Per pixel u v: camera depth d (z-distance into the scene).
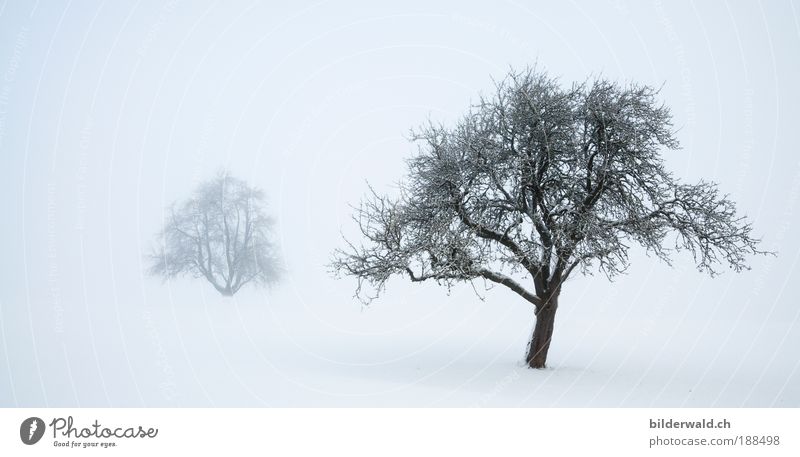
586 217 18.58
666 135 19.41
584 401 15.53
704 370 22.14
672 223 19.83
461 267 18.47
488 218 21.52
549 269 20.58
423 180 21.36
